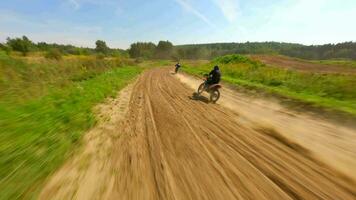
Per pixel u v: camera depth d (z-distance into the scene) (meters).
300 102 9.99
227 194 3.45
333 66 35.41
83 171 4.02
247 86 14.83
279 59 46.81
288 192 3.54
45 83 12.09
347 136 6.20
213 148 5.27
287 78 17.02
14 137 5.13
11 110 7.03
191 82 19.31
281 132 6.52
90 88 12.45
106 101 10.08
